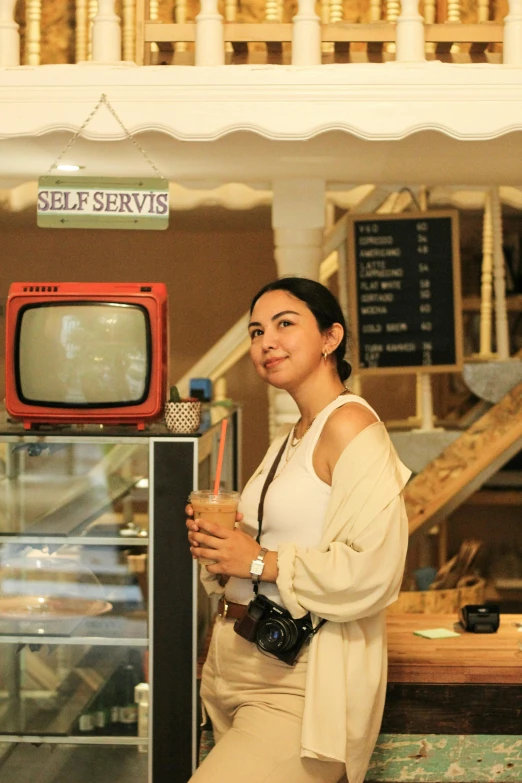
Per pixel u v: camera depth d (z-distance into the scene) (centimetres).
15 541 208
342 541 175
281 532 184
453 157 287
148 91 245
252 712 179
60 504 209
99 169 316
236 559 177
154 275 573
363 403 185
